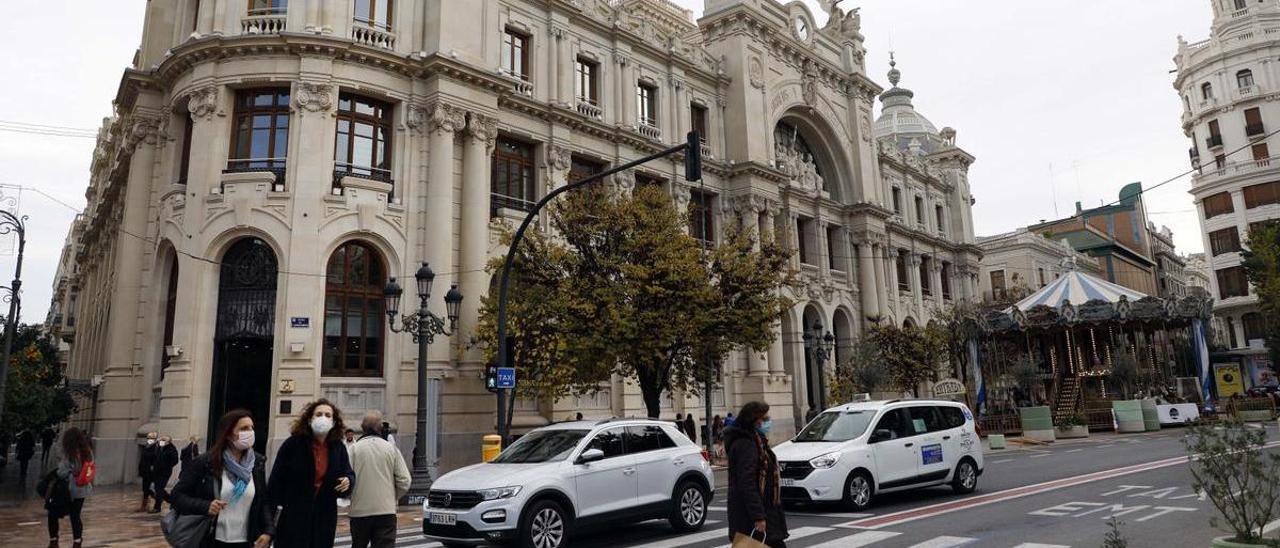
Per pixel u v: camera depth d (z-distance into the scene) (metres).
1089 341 41.38
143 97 25.62
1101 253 78.62
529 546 10.11
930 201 52.50
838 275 41.12
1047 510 12.66
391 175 23.61
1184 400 38.94
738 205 35.16
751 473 6.62
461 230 24.31
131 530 14.59
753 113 35.97
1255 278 46.66
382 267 23.06
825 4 45.28
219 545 6.21
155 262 23.81
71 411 31.36
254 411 21.58
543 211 27.22
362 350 22.36
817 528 11.61
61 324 64.50
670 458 12.10
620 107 31.03
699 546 10.68
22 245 23.59
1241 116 61.47
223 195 21.73
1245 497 8.09
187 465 6.34
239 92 22.73
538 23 28.67
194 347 21.09
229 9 22.94
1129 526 10.91
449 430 22.58
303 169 21.83
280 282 21.27
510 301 21.84
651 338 20.27
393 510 8.13
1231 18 63.25
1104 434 34.22
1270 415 36.12
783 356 37.16
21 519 16.12
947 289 53.19
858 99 44.06
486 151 25.09
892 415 14.60
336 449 6.95
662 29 34.44
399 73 23.92
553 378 20.22
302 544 6.57
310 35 22.09
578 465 10.98
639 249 21.48
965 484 15.24
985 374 39.69
